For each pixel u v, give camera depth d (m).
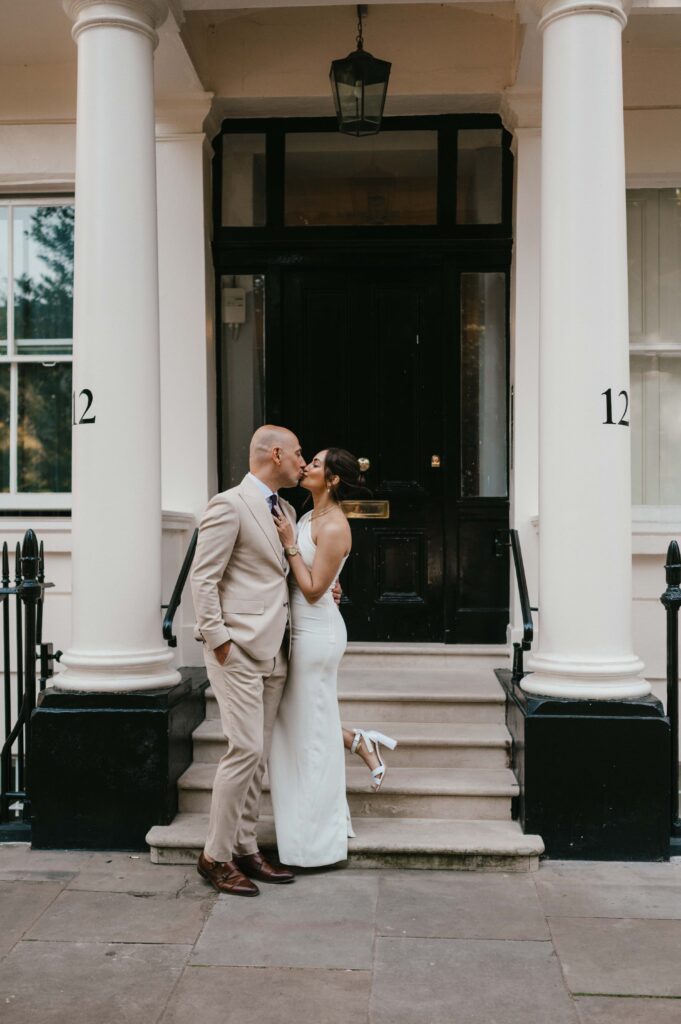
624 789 4.40
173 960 3.49
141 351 4.69
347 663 6.09
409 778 4.80
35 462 6.37
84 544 4.66
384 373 6.45
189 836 4.39
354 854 4.33
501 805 4.65
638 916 3.83
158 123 6.06
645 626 5.77
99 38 4.68
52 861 4.43
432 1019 3.11
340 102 5.36
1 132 6.17
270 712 4.27
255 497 4.14
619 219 4.55
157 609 4.76
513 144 6.10
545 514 4.60
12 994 3.27
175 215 6.07
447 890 4.09
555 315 4.55
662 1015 3.13
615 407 4.51
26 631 4.73
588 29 4.52
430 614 6.41
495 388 6.41
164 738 4.55
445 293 6.37
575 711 4.42
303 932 3.70
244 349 6.50
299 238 6.35
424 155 6.38
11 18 5.52
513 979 3.35
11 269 6.38
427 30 6.00
